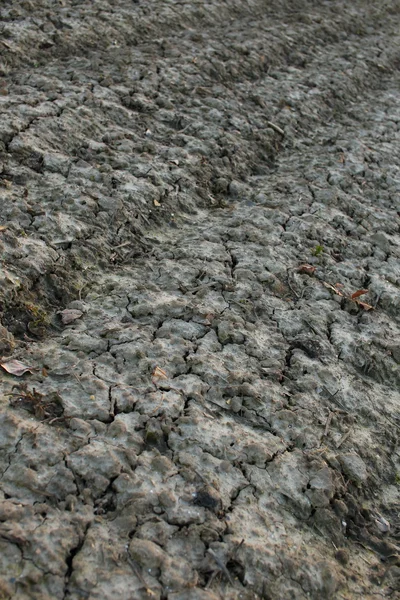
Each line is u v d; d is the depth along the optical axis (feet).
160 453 9.53
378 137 21.84
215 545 8.43
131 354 11.07
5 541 7.73
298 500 9.53
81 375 10.41
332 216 16.74
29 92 18.19
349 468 10.35
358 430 11.22
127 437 9.52
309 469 9.98
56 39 21.56
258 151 19.43
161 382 10.69
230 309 12.84
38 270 12.50
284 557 8.69
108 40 22.81
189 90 20.99
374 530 9.87
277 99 22.24
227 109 20.65
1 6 22.21
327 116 22.98
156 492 8.85
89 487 8.70
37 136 16.26
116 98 19.20
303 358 12.16
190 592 7.84
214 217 16.14
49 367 10.53
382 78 27.43
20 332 11.43
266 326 12.73
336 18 31.24
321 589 8.56
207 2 27.99
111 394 10.18
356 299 14.25
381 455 11.04
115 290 12.91
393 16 34.78
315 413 11.05
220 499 9.02
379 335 13.43
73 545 7.99
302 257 14.98
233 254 14.53
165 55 22.86
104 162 16.49
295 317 13.12
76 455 9.00
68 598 7.48
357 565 9.23
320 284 14.32
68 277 12.85
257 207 16.55
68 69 20.26
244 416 10.59
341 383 11.97
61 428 9.37
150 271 13.62
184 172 16.96
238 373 11.23
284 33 27.71
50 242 13.29
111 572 7.82
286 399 11.15
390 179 19.20
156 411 10.05
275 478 9.69
